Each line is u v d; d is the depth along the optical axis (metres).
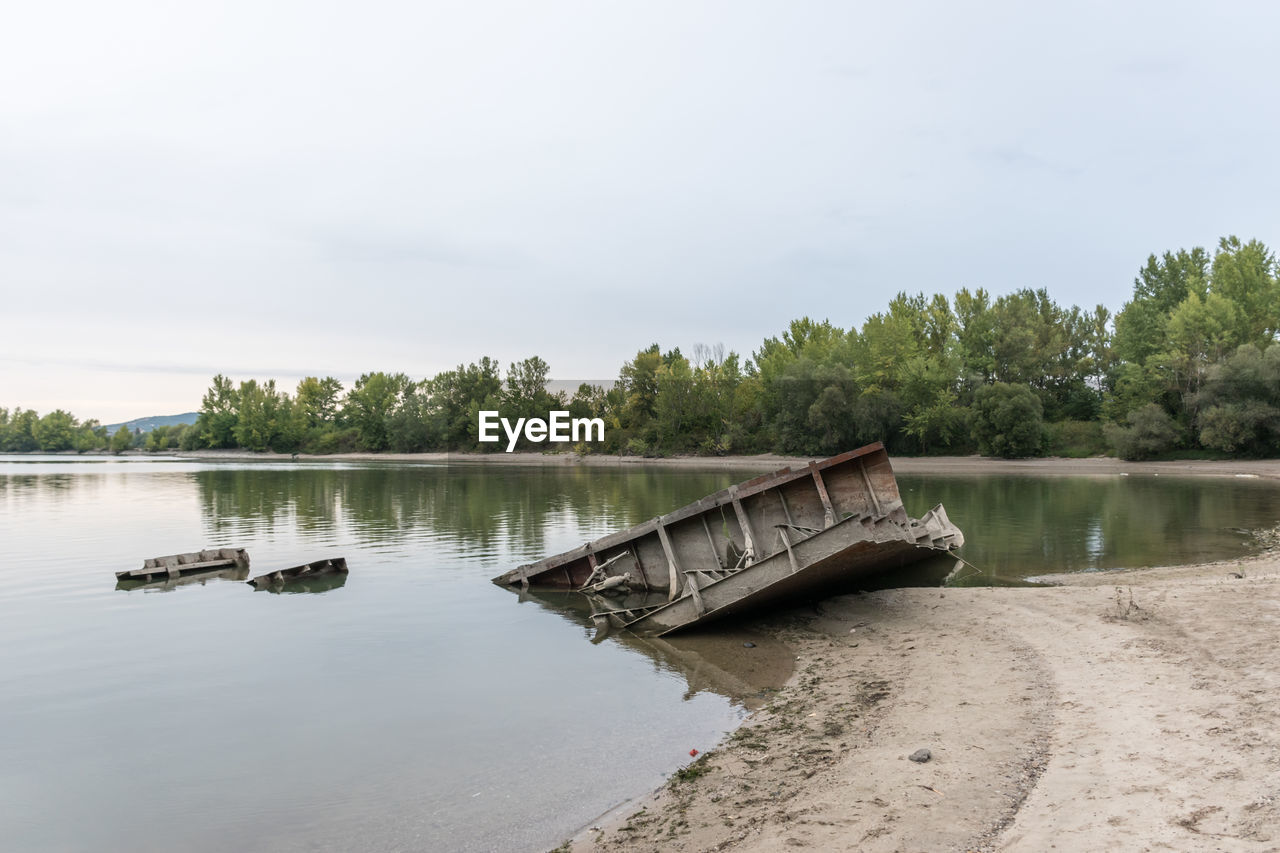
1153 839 5.88
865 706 10.98
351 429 175.00
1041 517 35.03
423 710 12.10
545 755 10.15
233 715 11.97
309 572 23.89
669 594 20.39
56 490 61.94
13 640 16.61
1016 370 98.25
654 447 122.06
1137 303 92.81
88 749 10.63
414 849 7.75
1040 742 8.49
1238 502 41.12
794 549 15.99
